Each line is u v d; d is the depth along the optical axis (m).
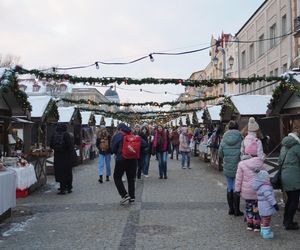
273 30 27.33
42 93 46.34
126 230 7.46
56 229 7.66
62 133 11.99
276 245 6.48
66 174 11.98
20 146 15.29
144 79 16.69
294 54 22.64
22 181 11.18
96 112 34.09
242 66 35.69
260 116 17.33
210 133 22.83
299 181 7.33
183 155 19.72
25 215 8.98
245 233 7.24
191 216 8.63
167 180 15.05
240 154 8.55
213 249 6.27
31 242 6.81
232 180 8.66
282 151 7.58
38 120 17.14
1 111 13.17
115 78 16.59
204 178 15.66
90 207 9.77
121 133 10.25
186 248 6.32
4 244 6.72
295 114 12.32
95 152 29.39
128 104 30.14
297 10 22.31
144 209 9.40
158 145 15.55
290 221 7.49
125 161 10.09
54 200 10.90
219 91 48.78
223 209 9.37
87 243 6.66
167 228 7.60
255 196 7.30
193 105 62.62
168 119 53.72
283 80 11.63
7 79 11.48
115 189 12.76
